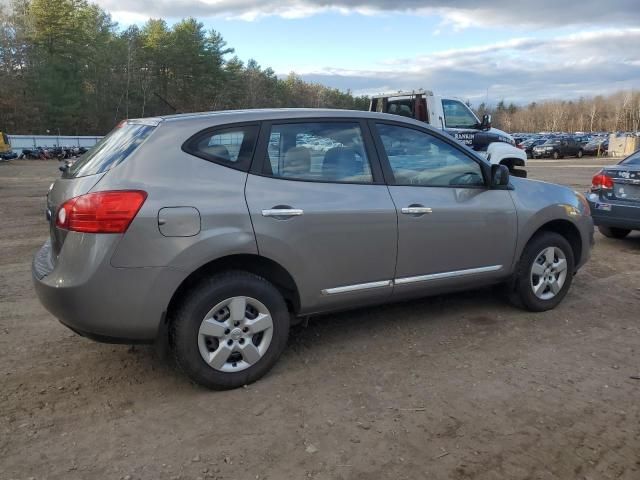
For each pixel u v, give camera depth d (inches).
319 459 114.0
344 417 129.8
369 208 157.2
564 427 125.3
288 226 144.7
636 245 323.6
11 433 123.3
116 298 127.8
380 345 171.5
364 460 113.5
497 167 181.9
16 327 187.6
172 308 138.2
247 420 128.8
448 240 173.3
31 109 2564.0
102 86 2871.6
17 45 2640.3
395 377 149.9
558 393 140.9
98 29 3002.0
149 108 2888.8
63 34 2743.6
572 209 201.9
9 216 454.9
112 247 126.3
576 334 180.4
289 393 141.5
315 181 152.6
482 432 123.3
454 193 175.6
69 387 145.3
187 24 2942.9
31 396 140.1
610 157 1829.5
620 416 130.0
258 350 145.4
